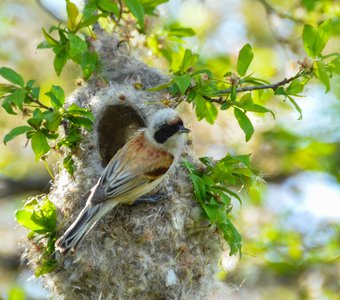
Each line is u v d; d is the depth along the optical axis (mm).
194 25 19781
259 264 18281
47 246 11891
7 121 17203
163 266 11766
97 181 12125
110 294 11695
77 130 12172
